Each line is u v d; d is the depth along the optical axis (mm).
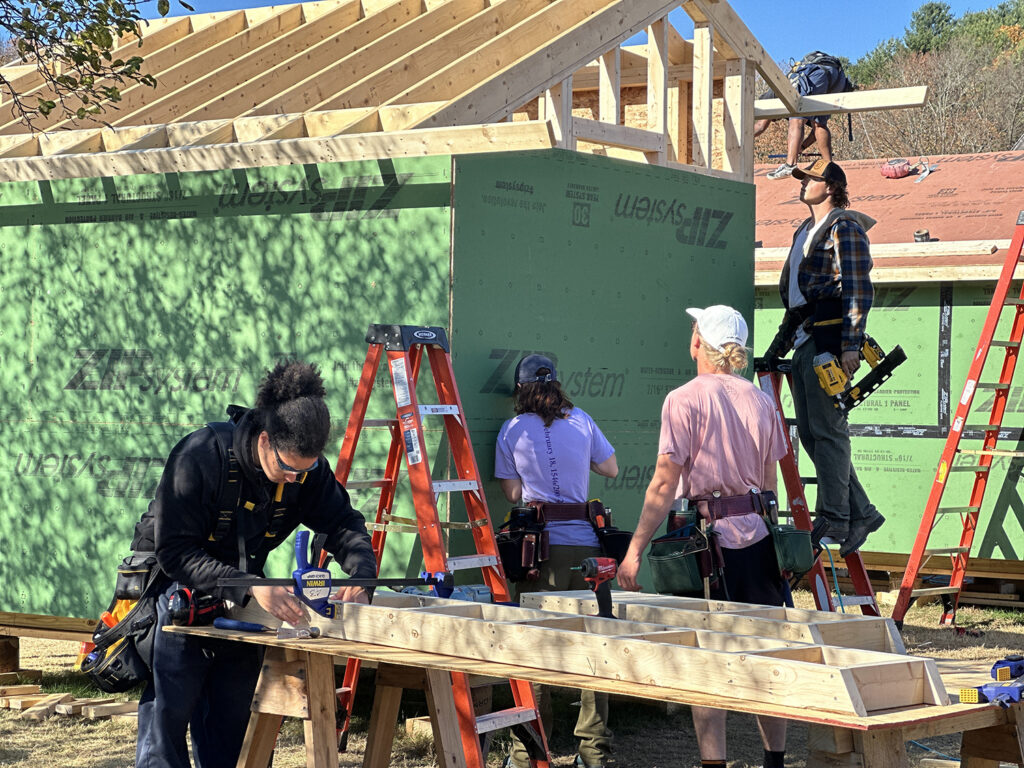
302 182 5953
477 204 5680
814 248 6699
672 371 6957
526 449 5332
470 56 6250
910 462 10055
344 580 3328
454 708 3693
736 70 7883
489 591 5168
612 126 6684
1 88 8766
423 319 5617
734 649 2943
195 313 6254
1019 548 9570
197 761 3664
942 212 11234
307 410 3246
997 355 9828
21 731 5734
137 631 3541
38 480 6688
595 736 4941
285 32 8523
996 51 44375
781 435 4594
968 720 2615
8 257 6793
